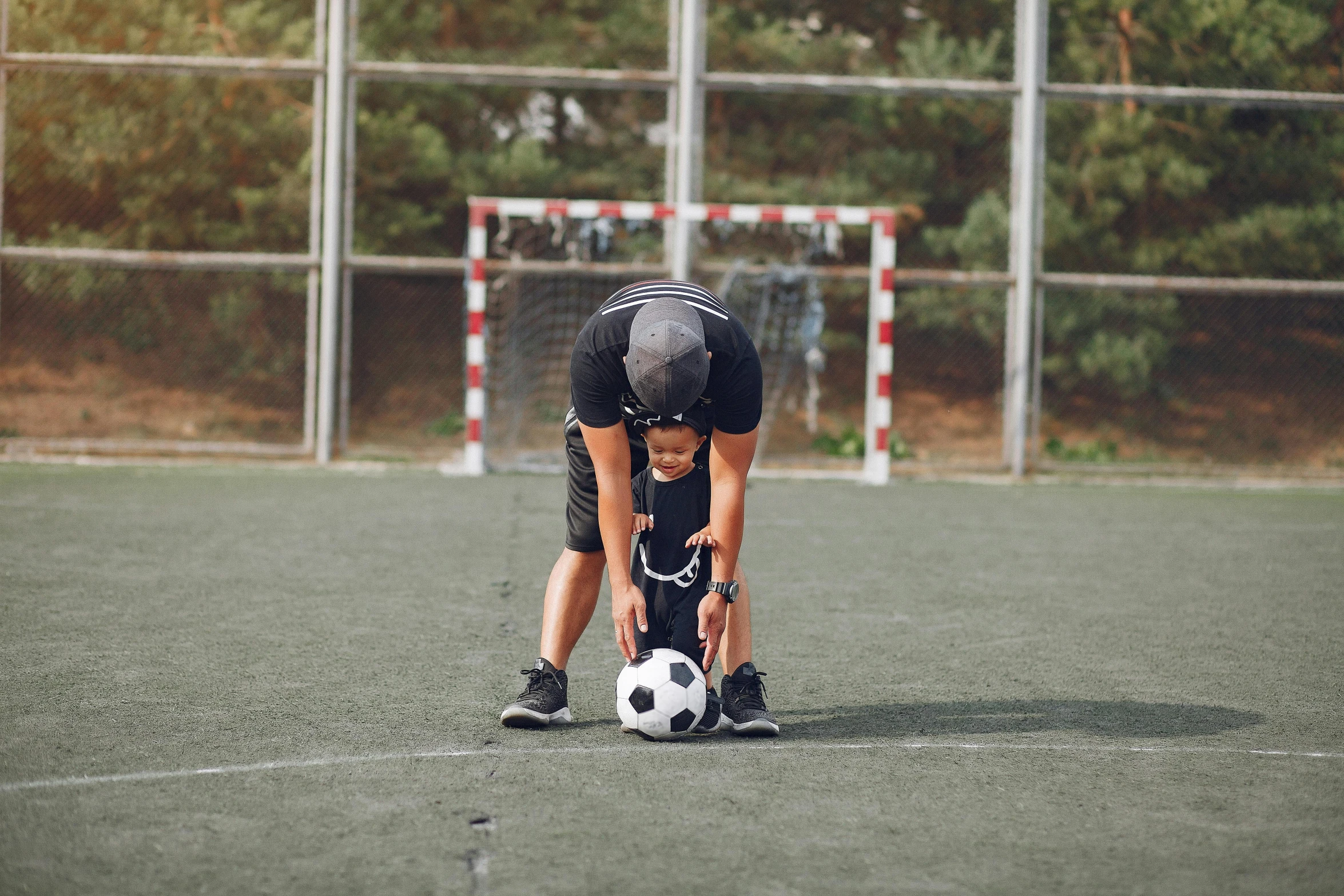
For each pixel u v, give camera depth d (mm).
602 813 3387
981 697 4770
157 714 4336
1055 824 3359
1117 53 18359
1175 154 18312
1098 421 20750
